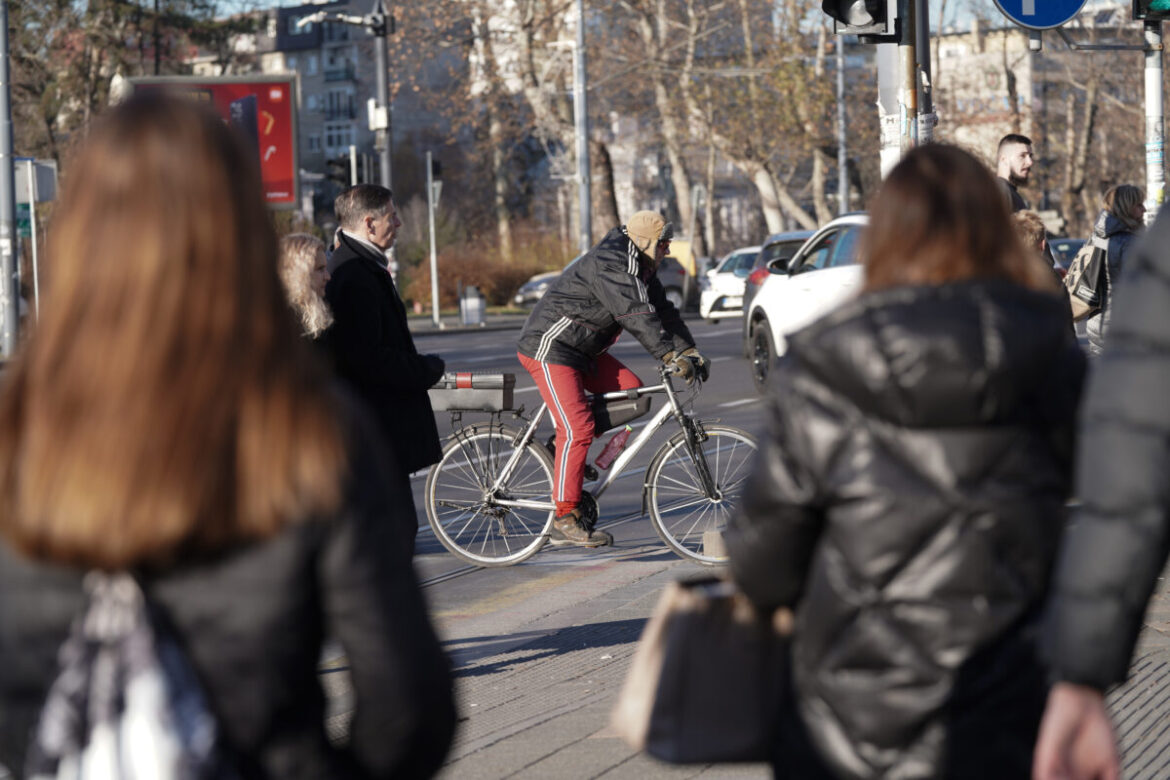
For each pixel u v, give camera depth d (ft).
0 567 13.26
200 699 13.00
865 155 397.60
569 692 42.27
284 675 13.23
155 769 12.71
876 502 17.15
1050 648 14.47
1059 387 17.66
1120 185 66.74
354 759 14.14
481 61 346.33
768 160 361.30
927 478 17.15
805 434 17.56
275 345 13.38
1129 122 443.73
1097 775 14.39
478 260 415.03
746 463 63.00
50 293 13.37
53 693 13.09
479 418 119.75
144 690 12.82
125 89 87.25
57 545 12.78
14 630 13.24
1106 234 66.39
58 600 13.12
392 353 44.86
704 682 19.60
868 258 18.95
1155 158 75.82
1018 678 17.21
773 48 350.43
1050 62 443.32
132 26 379.55
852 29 67.87
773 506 17.94
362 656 13.58
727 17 356.79
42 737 13.02
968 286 17.72
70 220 13.37
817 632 17.78
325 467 13.20
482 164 543.39
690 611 19.61
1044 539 17.33
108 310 12.98
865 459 17.29
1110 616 13.92
